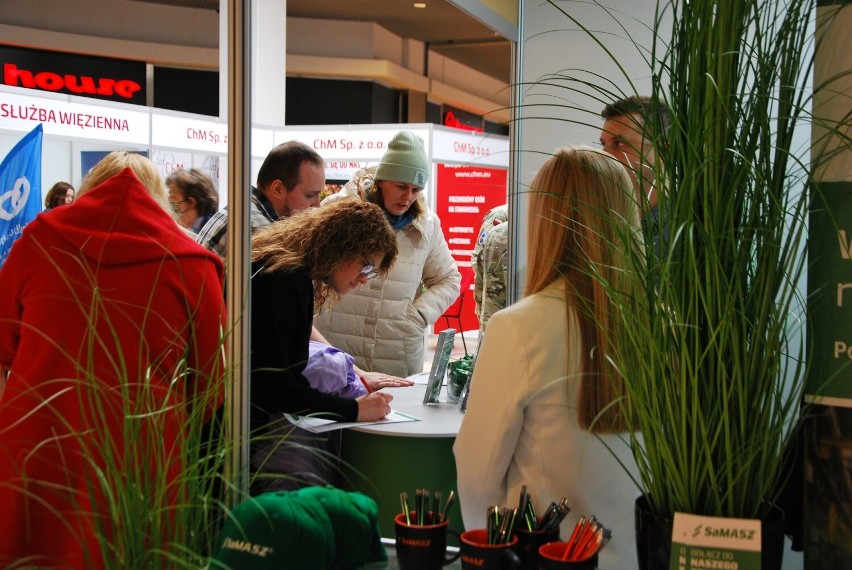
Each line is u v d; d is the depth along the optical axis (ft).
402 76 41.45
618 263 4.76
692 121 3.63
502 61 42.37
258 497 4.17
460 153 21.61
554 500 5.11
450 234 21.59
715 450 3.75
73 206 5.70
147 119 19.88
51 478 5.16
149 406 4.38
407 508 4.44
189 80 39.40
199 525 4.01
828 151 3.98
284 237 7.36
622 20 7.50
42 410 5.26
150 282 5.49
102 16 37.76
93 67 37.96
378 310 12.64
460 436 5.31
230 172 5.05
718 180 3.61
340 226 7.27
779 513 3.97
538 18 7.86
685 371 3.67
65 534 5.10
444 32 41.47
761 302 3.66
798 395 3.99
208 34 39.24
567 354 5.01
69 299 5.27
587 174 4.96
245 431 5.08
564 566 3.83
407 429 7.33
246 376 5.07
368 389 8.82
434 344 21.29
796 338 5.70
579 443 5.07
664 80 5.17
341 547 4.29
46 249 5.55
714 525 3.57
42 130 18.24
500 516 4.20
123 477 4.02
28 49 36.99
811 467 4.13
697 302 3.65
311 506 4.16
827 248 4.00
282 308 6.89
